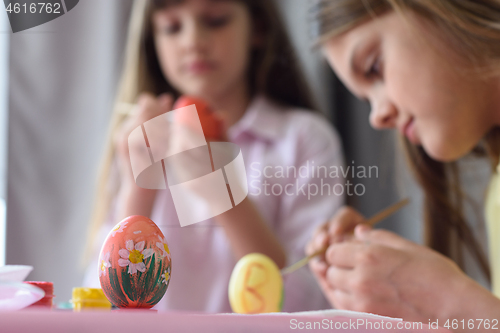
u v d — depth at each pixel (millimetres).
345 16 685
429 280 531
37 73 1263
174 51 1007
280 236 1016
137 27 1124
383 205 1297
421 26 654
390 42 669
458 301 517
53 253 1234
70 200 1260
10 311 343
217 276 961
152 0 1027
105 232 986
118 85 1286
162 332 345
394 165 1294
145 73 1134
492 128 743
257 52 1135
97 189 1124
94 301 463
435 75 658
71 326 336
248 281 569
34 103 1259
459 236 870
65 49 1285
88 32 1302
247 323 363
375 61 691
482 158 913
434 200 861
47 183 1254
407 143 866
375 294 543
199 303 950
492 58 643
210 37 986
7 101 1234
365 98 757
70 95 1284
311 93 1207
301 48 1329
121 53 1302
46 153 1261
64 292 1227
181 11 987
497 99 671
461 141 684
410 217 1243
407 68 664
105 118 1282
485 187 1016
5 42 1235
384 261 550
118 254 449
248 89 1140
